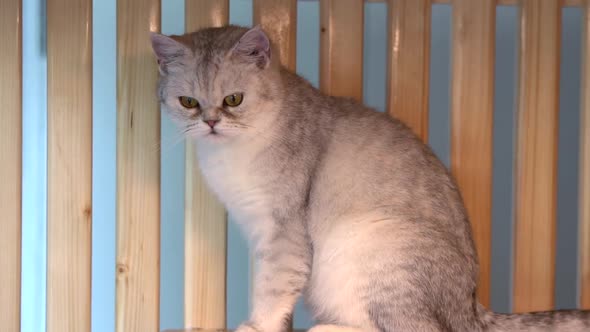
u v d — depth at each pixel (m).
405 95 1.82
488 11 1.81
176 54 1.62
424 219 1.64
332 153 1.68
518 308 1.86
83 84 1.76
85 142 1.77
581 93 1.85
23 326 2.01
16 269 1.75
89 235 1.79
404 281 1.58
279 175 1.64
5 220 1.74
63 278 1.79
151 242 1.81
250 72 1.61
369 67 2.26
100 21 2.17
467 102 1.83
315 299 1.73
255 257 1.71
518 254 1.85
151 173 1.80
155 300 1.83
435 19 2.24
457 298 1.60
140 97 1.79
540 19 1.81
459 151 1.84
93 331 2.29
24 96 1.94
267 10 1.79
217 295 1.84
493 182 2.30
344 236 1.65
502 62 2.24
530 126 1.83
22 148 1.83
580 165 1.86
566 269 2.29
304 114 1.68
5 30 1.72
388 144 1.70
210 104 1.60
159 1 1.78
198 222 1.83
